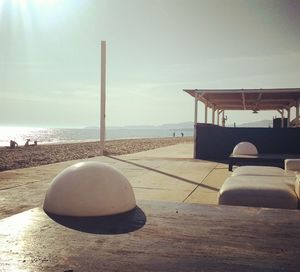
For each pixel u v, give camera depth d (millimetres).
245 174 7148
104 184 4172
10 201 6352
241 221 3830
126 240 3188
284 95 18812
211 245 3057
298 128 16078
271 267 2592
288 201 4977
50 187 4383
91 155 18984
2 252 2881
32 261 2691
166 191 7641
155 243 3109
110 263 2652
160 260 2715
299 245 3068
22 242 3127
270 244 3088
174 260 2713
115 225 3676
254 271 2518
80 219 3922
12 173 10289
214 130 16328
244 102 23188
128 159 15422
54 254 2836
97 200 4066
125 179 4492
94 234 3367
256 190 5113
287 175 6965
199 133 16391
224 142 16234
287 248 2992
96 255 2814
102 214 4047
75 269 2545
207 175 10219
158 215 4086
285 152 16156
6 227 3592
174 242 3133
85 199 4055
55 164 12875
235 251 2914
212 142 16281
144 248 2979
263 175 6977
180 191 7645
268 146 16250
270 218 3943
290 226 3639
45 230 3494
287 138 16141
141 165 12875
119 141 40969
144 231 3473
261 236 3309
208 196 7098
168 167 12250
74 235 3336
